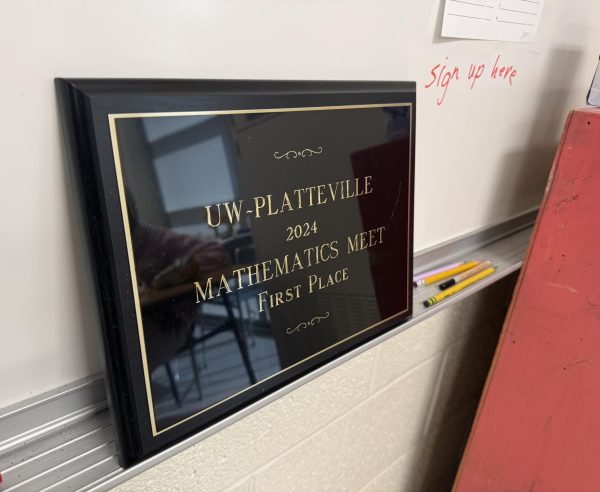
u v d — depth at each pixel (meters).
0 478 0.29
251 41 0.32
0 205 0.26
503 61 0.55
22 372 0.31
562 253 0.52
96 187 0.25
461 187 0.61
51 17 0.24
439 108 0.51
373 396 0.59
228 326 0.34
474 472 0.71
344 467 0.61
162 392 0.31
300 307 0.39
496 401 0.65
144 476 0.36
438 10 0.44
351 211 0.40
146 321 0.29
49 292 0.30
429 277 0.59
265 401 0.38
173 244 0.29
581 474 0.57
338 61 0.38
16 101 0.25
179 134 0.28
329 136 0.36
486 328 0.78
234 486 0.45
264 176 0.33
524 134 0.68
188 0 0.28
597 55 0.74
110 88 0.25
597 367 0.52
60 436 0.34
